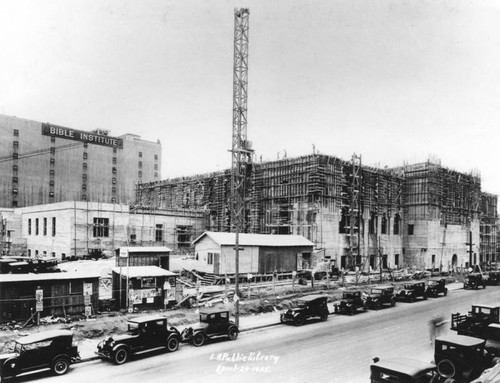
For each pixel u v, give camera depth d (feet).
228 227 229.04
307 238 190.60
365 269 205.77
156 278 102.27
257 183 215.31
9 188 315.99
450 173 240.53
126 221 200.44
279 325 91.97
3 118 316.19
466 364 52.75
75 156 357.61
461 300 130.31
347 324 93.15
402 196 231.91
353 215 202.18
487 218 294.25
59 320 86.94
